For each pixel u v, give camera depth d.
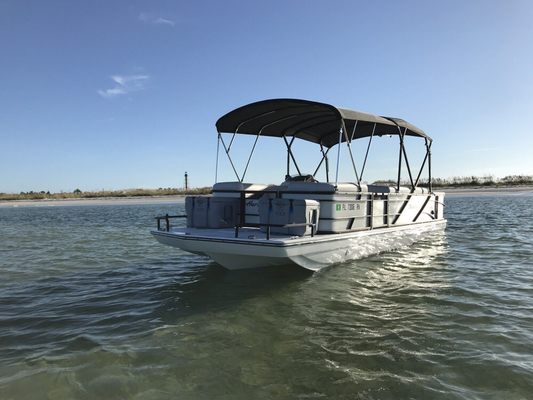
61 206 46.41
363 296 6.17
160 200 53.47
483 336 4.54
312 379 3.66
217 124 8.59
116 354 4.26
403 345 4.34
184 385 3.60
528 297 6.04
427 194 11.39
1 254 10.77
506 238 12.37
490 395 3.34
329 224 7.26
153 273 8.21
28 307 5.99
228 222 8.08
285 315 5.39
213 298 6.26
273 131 9.84
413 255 9.34
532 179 59.75
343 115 7.22
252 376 3.74
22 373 3.86
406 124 9.52
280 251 6.11
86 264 9.27
